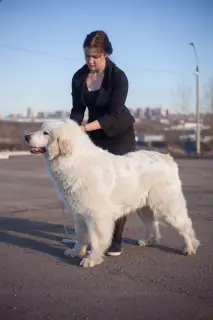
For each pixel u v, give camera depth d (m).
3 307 4.16
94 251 5.49
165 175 5.78
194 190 12.62
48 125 5.39
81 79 6.15
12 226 7.71
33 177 16.05
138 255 5.97
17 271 5.26
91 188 5.32
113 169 5.50
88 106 6.17
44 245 6.48
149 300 4.35
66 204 5.57
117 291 4.60
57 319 3.90
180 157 33.50
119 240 5.97
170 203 5.79
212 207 9.69
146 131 57.97
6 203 10.12
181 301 4.33
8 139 39.84
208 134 48.81
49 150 5.34
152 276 5.09
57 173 5.40
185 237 5.98
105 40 5.85
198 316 3.98
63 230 7.44
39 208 9.48
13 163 23.70
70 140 5.29
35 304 4.24
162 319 3.91
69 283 4.85
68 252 5.92
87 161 5.36
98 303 4.27
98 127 5.82
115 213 5.63
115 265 5.52
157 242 6.43
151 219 6.36
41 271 5.27
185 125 54.94
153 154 5.93
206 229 7.45
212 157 33.34
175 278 5.02
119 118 5.89
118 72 5.93
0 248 6.30
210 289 4.67
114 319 3.91
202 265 5.52
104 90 5.96
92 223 5.41
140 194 5.72
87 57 5.89
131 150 6.20
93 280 4.95
